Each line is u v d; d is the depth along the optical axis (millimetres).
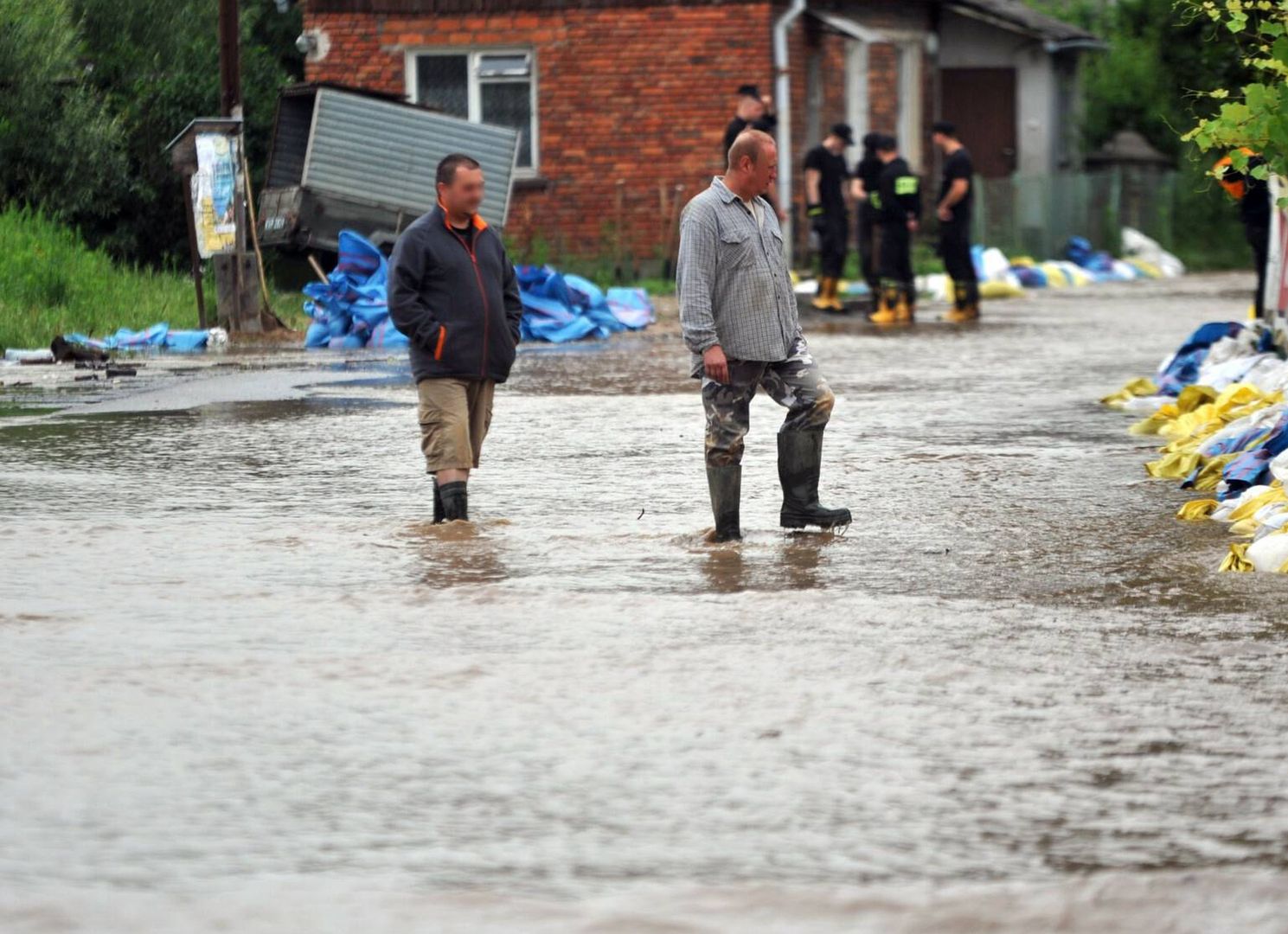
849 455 37219
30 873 13930
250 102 92625
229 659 20422
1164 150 132000
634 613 22703
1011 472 34781
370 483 33656
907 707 18453
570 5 96188
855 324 75500
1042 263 114188
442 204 29125
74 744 17250
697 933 12867
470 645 21078
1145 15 133500
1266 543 25609
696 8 96000
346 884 13734
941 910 13258
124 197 86375
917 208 76312
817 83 104188
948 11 121562
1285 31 31469
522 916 13125
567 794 15805
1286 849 14500
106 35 92500
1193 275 122000
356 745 17219
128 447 38531
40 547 27094
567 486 33250
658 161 96875
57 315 67000
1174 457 34188
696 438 39656
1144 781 16172
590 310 70062
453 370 28938
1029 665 20125
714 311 27891
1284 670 19938
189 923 12992
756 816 15227
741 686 19250
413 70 96938
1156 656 20516
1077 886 13680
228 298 69188
